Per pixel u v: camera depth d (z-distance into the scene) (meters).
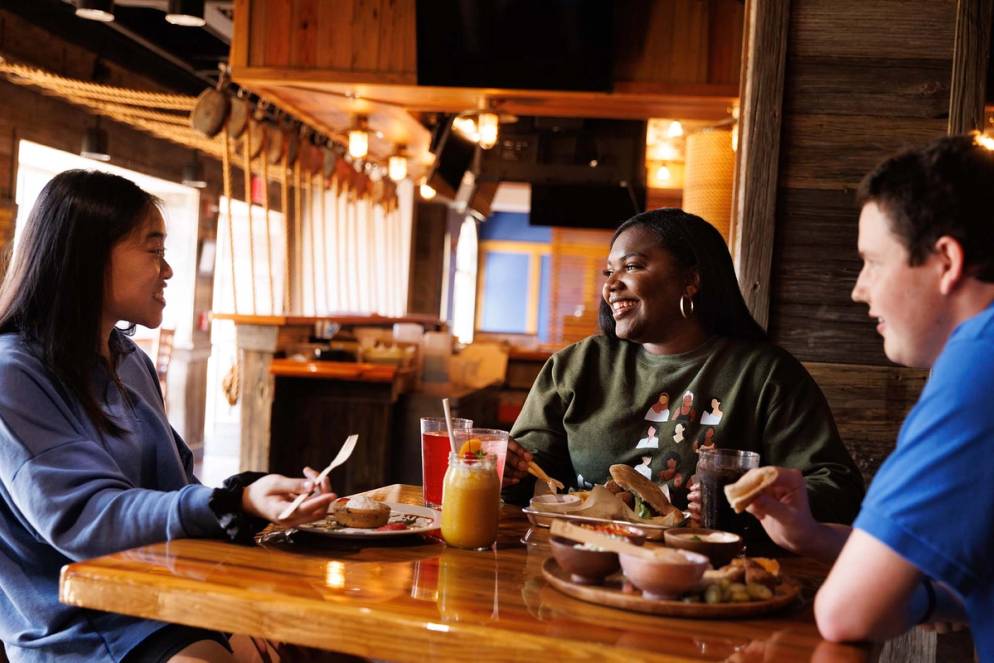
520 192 16.11
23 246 1.78
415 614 1.22
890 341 1.25
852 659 1.13
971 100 2.67
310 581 1.35
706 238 2.16
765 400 2.06
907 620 1.25
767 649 1.16
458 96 5.80
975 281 1.19
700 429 2.08
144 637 1.59
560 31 5.26
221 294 10.65
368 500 1.70
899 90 2.72
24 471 1.59
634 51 5.51
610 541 1.36
